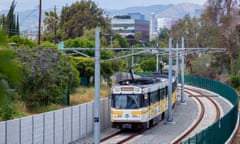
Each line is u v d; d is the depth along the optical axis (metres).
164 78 70.19
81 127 47.81
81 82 87.12
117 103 51.53
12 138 34.09
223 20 129.50
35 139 37.66
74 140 45.97
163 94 62.50
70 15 145.88
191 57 153.88
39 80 53.66
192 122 62.69
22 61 53.84
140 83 55.16
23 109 52.72
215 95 103.31
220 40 128.75
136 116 51.09
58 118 42.06
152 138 49.00
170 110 60.59
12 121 34.12
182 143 27.59
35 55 56.06
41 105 55.19
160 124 59.78
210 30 141.88
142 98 51.34
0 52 5.23
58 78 56.56
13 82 5.31
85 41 96.19
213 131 37.59
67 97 62.16
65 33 141.25
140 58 139.50
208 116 70.19
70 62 70.31
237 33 127.81
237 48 127.06
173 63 163.62
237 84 115.44
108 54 91.94
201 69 132.38
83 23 143.38
